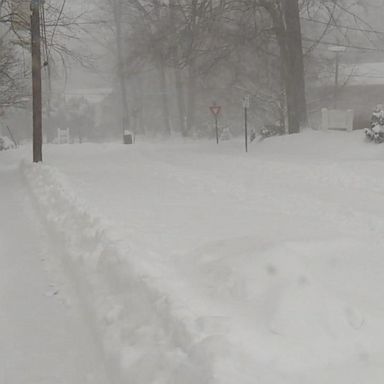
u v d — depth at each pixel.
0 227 10.59
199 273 5.64
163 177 14.98
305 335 4.31
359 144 20.70
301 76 27.42
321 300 4.62
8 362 5.09
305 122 27.58
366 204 10.65
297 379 3.77
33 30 20.55
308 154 20.58
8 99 26.50
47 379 4.74
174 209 9.84
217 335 4.18
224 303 4.91
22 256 8.44
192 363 3.98
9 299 6.63
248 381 3.68
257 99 37.78
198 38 28.19
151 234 7.73
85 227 8.49
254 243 6.07
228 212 9.48
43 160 23.12
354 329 4.44
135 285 5.62
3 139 40.91
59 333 5.63
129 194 11.86
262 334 4.30
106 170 17.31
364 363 4.05
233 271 5.25
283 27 27.67
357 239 6.45
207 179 14.34
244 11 27.59
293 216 9.07
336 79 41.06
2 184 17.17
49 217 10.34
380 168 14.93
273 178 14.34
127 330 4.98
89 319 5.74
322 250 5.97
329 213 9.55
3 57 24.09
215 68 30.34
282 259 5.23
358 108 41.81
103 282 6.29
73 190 12.24
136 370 4.28
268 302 4.69
